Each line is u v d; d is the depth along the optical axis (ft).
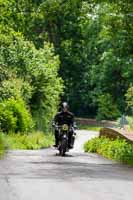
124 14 116.67
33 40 377.30
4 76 192.54
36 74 225.56
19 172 74.54
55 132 123.54
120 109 422.00
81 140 262.67
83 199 51.85
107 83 419.74
